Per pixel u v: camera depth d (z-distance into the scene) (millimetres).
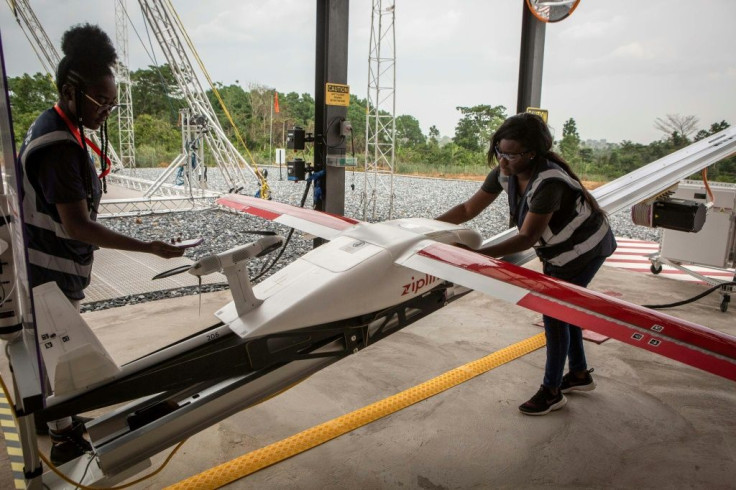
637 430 2510
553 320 2539
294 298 1714
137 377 1472
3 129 1191
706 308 4430
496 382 2990
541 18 5133
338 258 1896
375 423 2508
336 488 2025
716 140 4371
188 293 4496
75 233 1744
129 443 1451
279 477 2088
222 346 1620
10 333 1563
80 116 1729
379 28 8062
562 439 2406
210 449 2283
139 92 17969
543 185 2084
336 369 3109
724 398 2857
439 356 3334
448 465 2189
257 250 1684
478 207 2637
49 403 1354
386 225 2143
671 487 2066
